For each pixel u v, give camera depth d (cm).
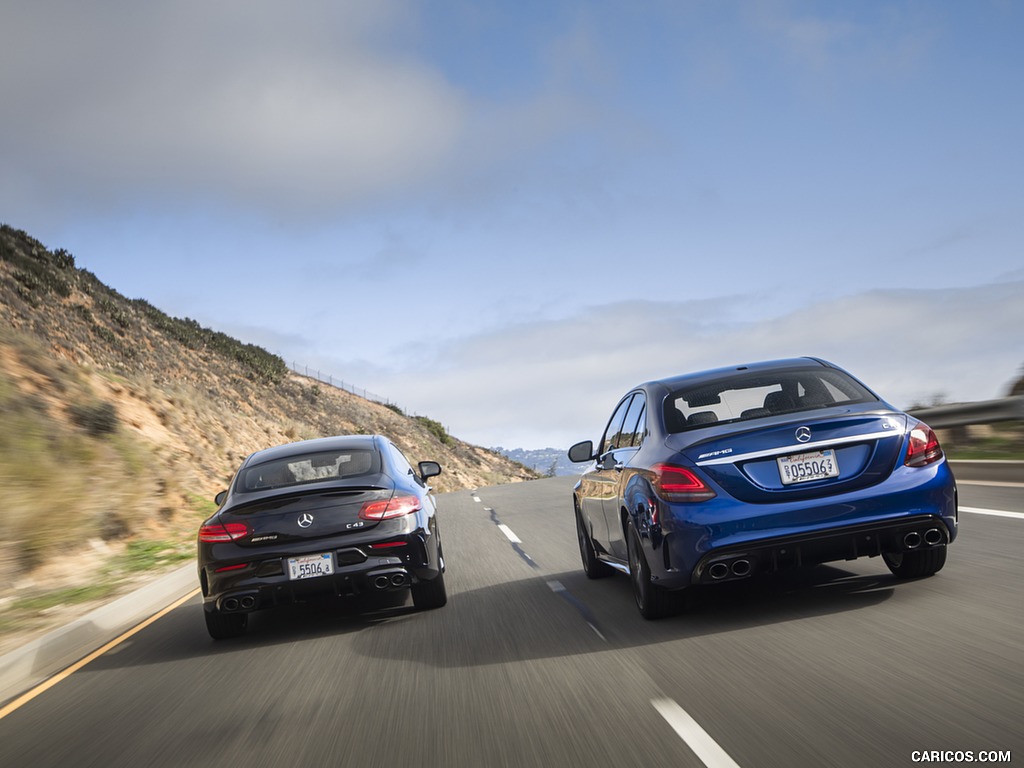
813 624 602
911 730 389
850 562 823
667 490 618
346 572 747
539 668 568
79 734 521
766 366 717
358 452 855
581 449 902
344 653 672
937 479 605
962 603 617
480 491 2897
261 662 670
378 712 504
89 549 1300
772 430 605
